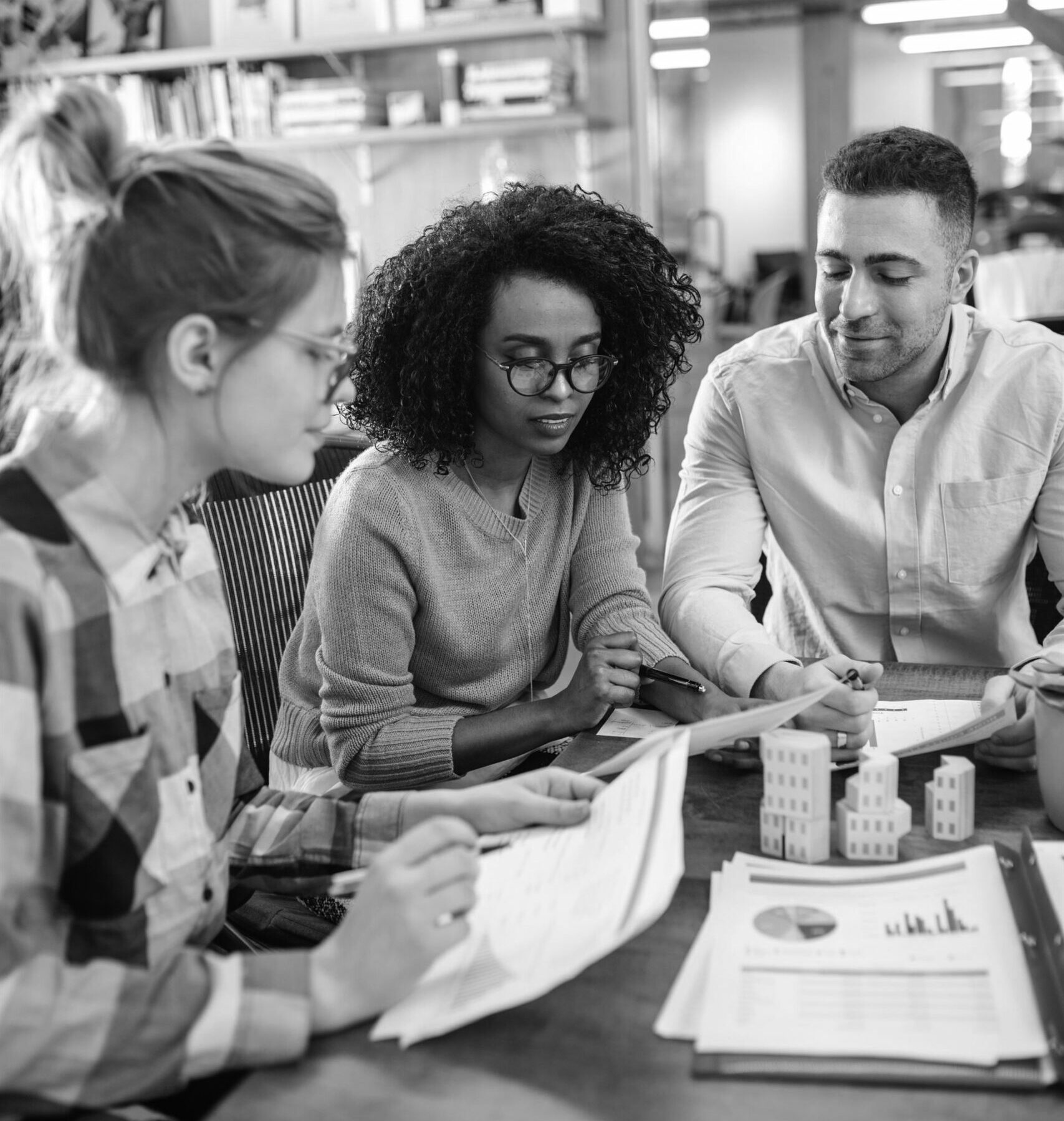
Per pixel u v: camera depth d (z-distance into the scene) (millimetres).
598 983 826
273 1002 761
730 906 905
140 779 868
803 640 1925
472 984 795
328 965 786
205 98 4945
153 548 896
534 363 1394
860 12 12492
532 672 1582
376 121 4867
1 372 871
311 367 890
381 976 778
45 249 839
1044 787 1045
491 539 1490
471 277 1376
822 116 12344
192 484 919
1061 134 13516
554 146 4859
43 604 805
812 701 1068
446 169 5004
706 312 6293
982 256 6477
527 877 912
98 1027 735
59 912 864
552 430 1434
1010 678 1247
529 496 1546
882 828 985
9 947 738
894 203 1556
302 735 1512
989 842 1021
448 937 788
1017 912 866
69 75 4980
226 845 1053
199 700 987
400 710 1437
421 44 4742
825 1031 750
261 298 845
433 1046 762
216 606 1027
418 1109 706
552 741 1475
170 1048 744
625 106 4758
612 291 1451
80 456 851
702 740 1061
